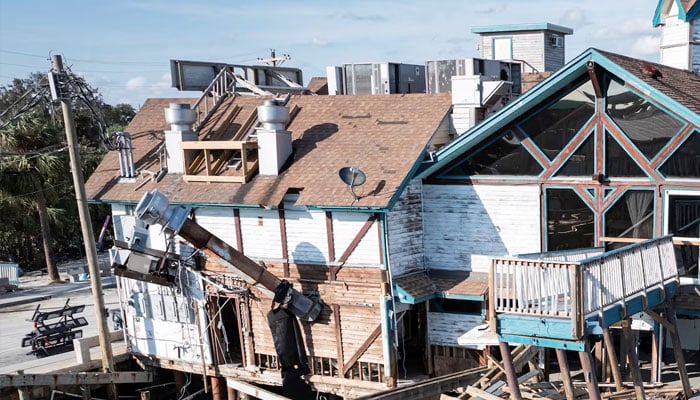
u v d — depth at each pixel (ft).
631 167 47.34
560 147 49.47
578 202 49.42
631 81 43.96
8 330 78.13
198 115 65.82
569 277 35.32
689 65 72.13
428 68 70.59
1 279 99.04
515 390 37.09
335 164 53.88
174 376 65.72
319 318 53.98
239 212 56.49
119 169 65.00
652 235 47.11
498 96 59.67
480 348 51.39
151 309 63.05
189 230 50.67
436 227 54.44
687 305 45.68
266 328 57.00
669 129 45.55
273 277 53.11
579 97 48.24
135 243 56.39
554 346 35.94
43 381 56.29
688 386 44.42
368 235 50.90
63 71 58.39
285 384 54.13
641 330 51.88
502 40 118.01
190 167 59.31
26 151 96.78
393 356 51.26
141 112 72.33
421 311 55.11
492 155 51.98
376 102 60.70
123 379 62.44
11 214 111.45
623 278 38.99
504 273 38.81
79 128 154.61
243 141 56.85
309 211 53.01
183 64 68.85
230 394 58.34
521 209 51.34
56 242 129.29
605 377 49.70
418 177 53.47
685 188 45.39
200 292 59.41
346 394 53.21
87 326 78.02
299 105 63.72
